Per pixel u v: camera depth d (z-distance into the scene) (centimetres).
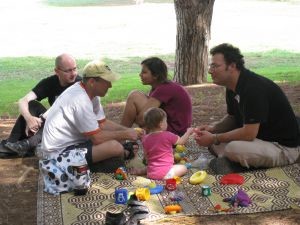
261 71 1102
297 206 425
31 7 2430
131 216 408
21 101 542
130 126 548
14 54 1475
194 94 809
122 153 489
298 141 495
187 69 903
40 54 1468
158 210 424
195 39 889
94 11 2300
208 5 886
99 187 464
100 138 480
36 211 439
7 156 541
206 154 530
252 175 477
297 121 512
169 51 1480
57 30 1858
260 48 1500
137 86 970
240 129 481
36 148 534
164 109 527
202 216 416
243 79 478
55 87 550
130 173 488
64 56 540
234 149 476
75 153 464
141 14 2209
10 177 500
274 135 487
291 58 1345
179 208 421
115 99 836
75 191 451
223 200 436
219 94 803
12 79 1142
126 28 1884
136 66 1285
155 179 474
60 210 429
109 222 397
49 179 460
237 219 412
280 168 488
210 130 528
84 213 424
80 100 472
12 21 2059
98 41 1655
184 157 516
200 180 463
